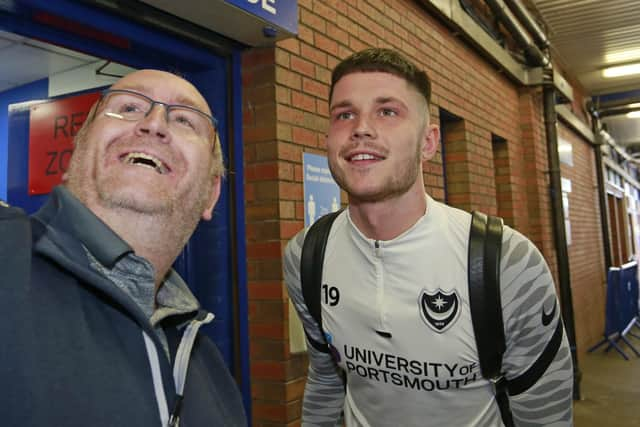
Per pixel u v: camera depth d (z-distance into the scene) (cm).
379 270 111
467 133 353
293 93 193
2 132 287
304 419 142
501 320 103
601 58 582
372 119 104
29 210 257
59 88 262
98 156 76
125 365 62
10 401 50
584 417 367
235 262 185
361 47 239
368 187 102
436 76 313
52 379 54
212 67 183
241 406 95
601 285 720
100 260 67
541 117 509
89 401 56
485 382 111
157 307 86
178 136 82
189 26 165
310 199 196
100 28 142
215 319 181
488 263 103
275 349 178
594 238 714
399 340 108
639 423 350
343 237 121
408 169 104
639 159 1176
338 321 118
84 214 68
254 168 187
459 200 349
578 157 679
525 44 447
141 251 78
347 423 130
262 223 184
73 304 61
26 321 54
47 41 142
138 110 83
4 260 57
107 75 236
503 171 436
